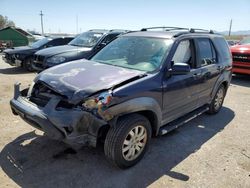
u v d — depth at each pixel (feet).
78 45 29.12
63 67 12.48
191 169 11.26
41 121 9.57
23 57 32.60
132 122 10.29
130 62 12.91
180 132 15.23
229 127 16.40
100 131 9.89
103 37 28.02
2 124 14.66
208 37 16.44
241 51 30.60
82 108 9.45
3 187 9.34
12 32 69.00
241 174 11.07
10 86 24.03
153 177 10.52
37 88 11.20
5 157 11.31
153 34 14.15
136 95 10.33
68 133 9.39
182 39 13.52
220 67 17.15
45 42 35.68
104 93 9.52
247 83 30.94
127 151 10.63
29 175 10.15
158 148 12.99
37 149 12.09
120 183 9.99
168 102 12.31
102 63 13.37
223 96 19.24
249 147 13.66
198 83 14.61
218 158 12.32
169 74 12.04
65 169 10.66
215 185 10.24
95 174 10.44
